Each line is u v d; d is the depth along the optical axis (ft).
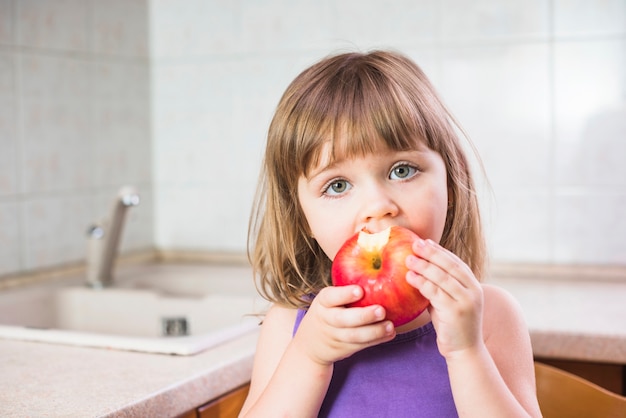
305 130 2.89
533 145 6.14
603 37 5.90
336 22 6.64
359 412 3.02
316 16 6.70
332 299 2.55
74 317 5.99
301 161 2.93
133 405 3.26
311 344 2.75
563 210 6.11
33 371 3.79
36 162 6.16
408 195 2.80
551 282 5.98
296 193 3.20
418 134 2.85
